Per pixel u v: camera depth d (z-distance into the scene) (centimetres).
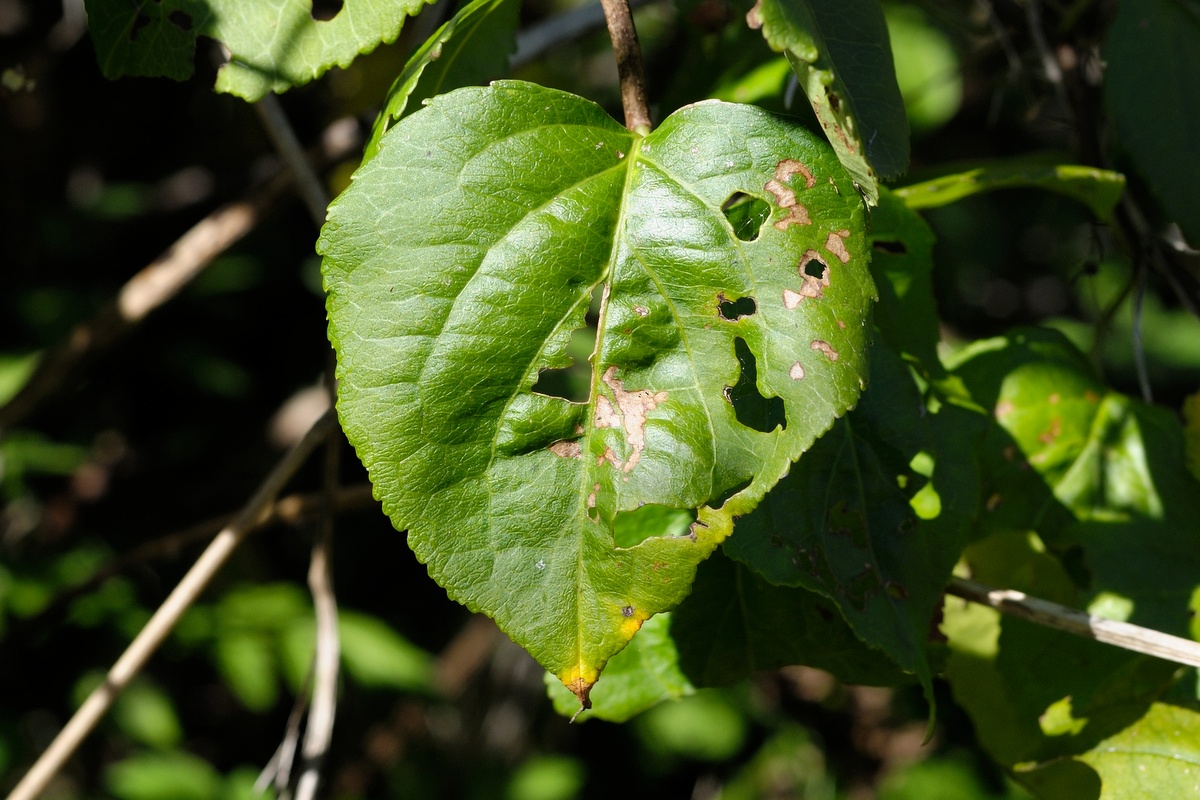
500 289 52
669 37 99
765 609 58
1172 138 63
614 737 167
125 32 56
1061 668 60
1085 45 67
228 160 149
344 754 161
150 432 152
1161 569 61
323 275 51
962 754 134
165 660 156
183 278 79
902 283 59
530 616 51
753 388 54
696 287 52
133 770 130
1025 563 61
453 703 161
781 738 146
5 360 127
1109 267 168
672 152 52
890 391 57
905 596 56
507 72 59
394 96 55
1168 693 59
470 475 51
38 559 126
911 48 105
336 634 67
